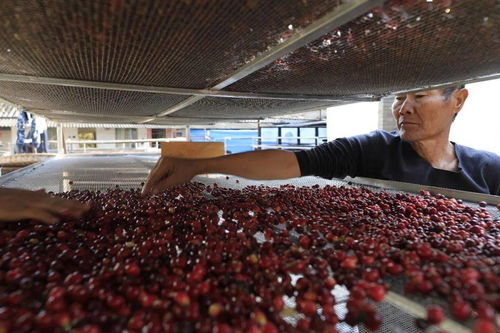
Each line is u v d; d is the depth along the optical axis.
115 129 16.12
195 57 1.41
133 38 1.15
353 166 2.43
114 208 1.62
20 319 0.59
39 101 2.98
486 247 0.96
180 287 0.75
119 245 1.07
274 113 4.21
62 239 1.16
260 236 1.24
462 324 0.61
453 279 0.73
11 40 1.16
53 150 12.83
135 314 0.66
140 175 3.23
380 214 1.45
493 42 1.18
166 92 2.21
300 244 1.05
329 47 1.25
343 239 1.08
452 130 5.28
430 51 1.29
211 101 2.83
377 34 1.11
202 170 2.09
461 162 2.49
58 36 1.12
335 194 1.98
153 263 0.90
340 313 0.90
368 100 2.70
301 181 2.68
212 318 0.67
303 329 0.69
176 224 1.33
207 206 1.65
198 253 0.99
